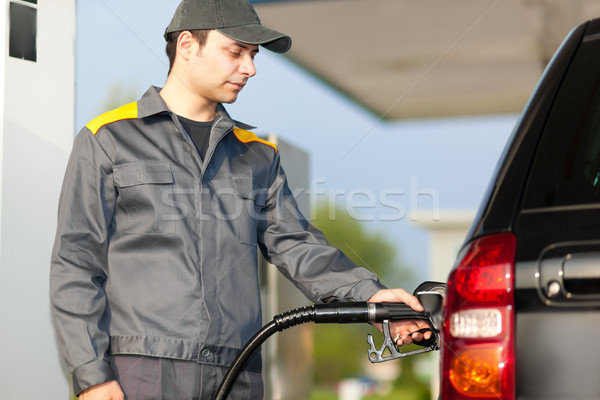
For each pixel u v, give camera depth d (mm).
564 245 1257
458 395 1316
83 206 1955
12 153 2564
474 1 5988
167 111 2033
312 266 2135
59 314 1890
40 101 2652
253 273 2045
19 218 2561
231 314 1968
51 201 2648
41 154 2639
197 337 1913
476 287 1312
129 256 1948
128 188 1957
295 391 3619
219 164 2062
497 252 1303
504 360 1273
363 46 7035
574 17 6031
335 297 2094
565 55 1491
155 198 1954
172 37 2107
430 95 8023
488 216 1354
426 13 6281
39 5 2672
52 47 2699
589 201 1273
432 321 1834
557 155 1352
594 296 1227
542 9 5945
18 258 2545
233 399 1976
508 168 1387
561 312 1243
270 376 3396
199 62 2053
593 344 1222
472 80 7613
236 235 2020
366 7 6227
